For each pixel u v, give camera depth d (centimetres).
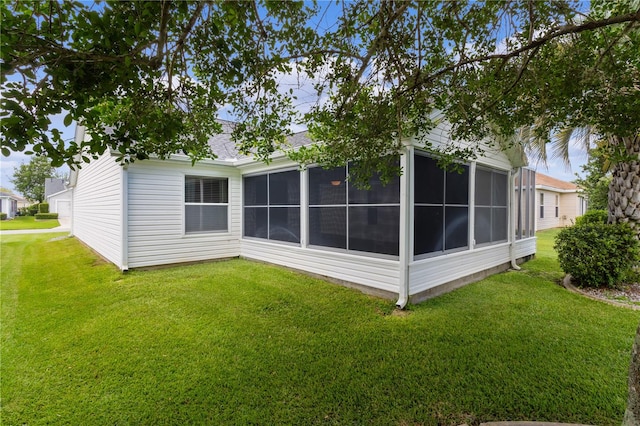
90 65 166
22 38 142
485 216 661
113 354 317
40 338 352
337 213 586
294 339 350
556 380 269
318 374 281
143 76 195
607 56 249
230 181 831
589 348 325
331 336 357
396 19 216
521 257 797
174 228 735
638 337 160
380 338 352
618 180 590
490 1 192
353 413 231
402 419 225
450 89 274
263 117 313
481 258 635
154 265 706
